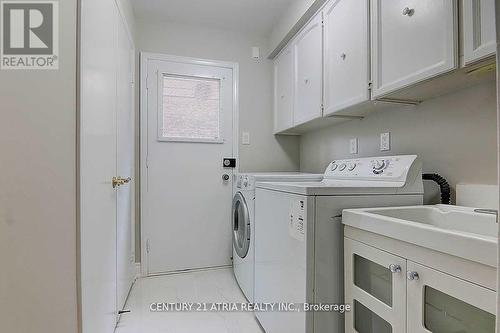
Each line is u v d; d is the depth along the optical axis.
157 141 2.68
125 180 1.75
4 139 0.87
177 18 2.65
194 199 2.79
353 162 1.86
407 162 1.41
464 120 1.32
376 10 1.46
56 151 0.92
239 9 2.49
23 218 0.89
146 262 2.63
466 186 1.30
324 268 1.19
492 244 0.63
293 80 2.49
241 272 2.27
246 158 2.96
